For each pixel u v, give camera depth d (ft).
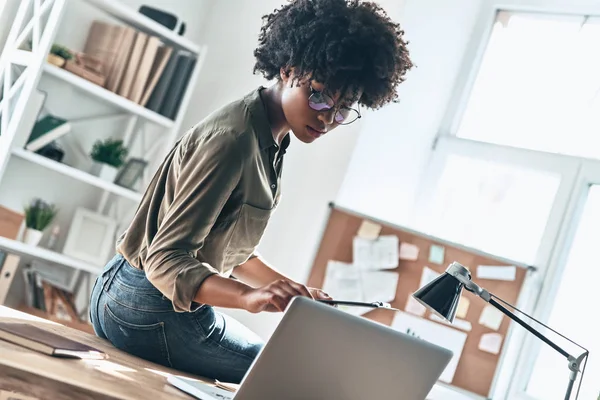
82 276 13.96
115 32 13.50
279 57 6.79
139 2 14.38
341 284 11.87
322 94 6.46
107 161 13.47
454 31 13.05
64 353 5.16
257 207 6.79
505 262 11.53
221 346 7.25
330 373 5.18
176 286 5.90
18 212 12.55
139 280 6.91
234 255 7.01
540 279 11.66
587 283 11.42
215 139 6.33
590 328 11.21
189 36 15.12
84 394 4.47
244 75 14.39
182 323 6.94
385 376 5.37
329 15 6.47
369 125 12.44
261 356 4.90
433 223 12.86
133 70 13.48
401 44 6.97
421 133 13.08
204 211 6.20
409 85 12.66
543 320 11.49
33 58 11.94
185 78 13.97
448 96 13.28
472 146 12.81
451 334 11.44
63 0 11.87
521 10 13.02
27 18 12.56
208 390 5.80
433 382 5.63
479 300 11.45
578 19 12.53
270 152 6.80
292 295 5.51
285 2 14.10
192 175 6.27
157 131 14.25
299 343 4.95
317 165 12.75
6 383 4.27
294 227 12.73
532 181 12.25
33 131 12.62
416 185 13.17
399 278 11.76
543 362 11.37
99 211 14.26
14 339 5.04
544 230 11.91
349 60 6.39
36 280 13.07
